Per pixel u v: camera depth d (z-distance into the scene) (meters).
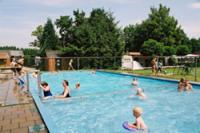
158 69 20.89
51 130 5.18
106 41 32.34
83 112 8.59
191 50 47.38
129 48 52.94
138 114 6.55
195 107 9.28
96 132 6.54
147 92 12.38
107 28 34.41
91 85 16.39
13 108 7.68
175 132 6.53
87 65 28.02
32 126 5.71
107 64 28.48
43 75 22.61
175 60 24.34
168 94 11.84
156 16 46.53
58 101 9.73
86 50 32.56
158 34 44.84
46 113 6.68
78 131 6.61
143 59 30.20
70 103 9.94
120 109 9.02
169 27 45.31
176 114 8.34
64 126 7.04
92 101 10.33
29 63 29.62
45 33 55.47
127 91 12.31
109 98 10.92
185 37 48.59
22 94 10.39
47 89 10.29
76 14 39.72
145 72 22.67
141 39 48.34
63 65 27.20
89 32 33.06
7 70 25.20
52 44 51.06
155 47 37.72
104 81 18.44
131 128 6.61
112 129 6.75
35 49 64.25
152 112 8.60
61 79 20.14
